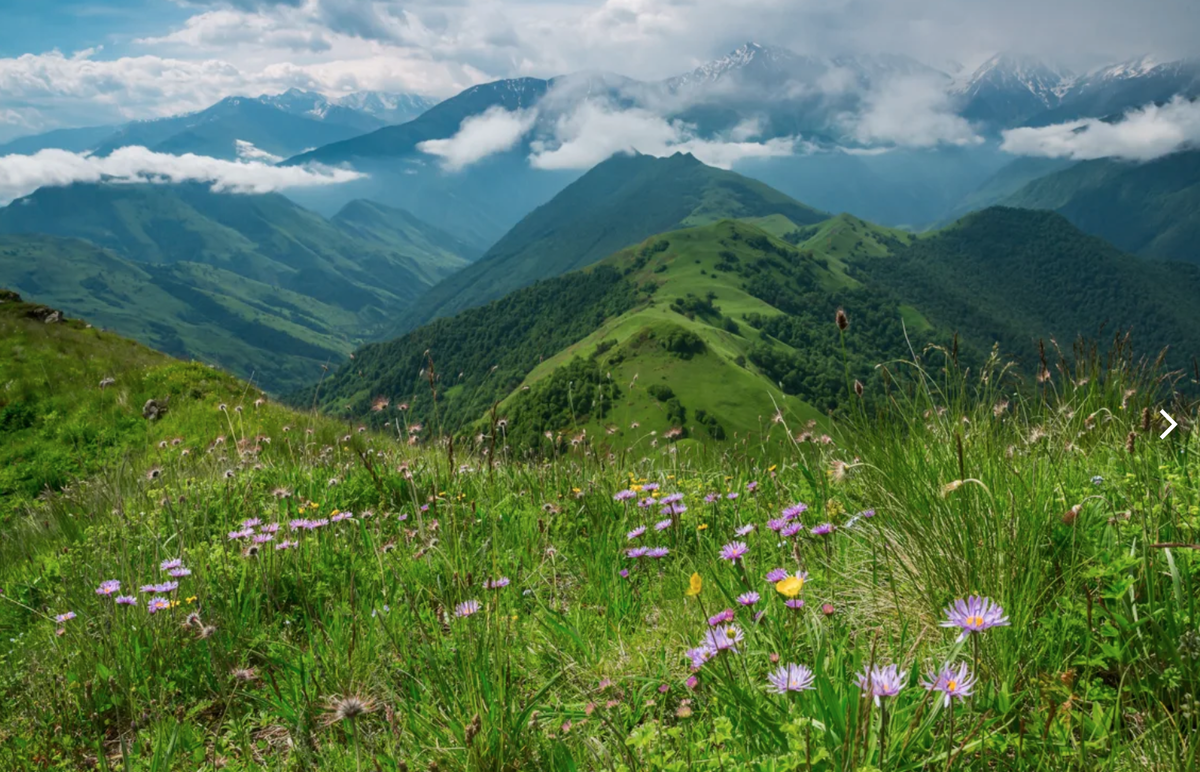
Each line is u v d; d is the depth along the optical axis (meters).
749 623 3.52
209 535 6.96
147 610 4.97
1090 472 4.34
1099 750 2.61
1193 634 2.84
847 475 5.03
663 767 2.65
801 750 2.42
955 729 2.71
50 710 4.52
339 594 5.43
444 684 3.67
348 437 9.77
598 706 3.56
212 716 4.39
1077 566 3.38
